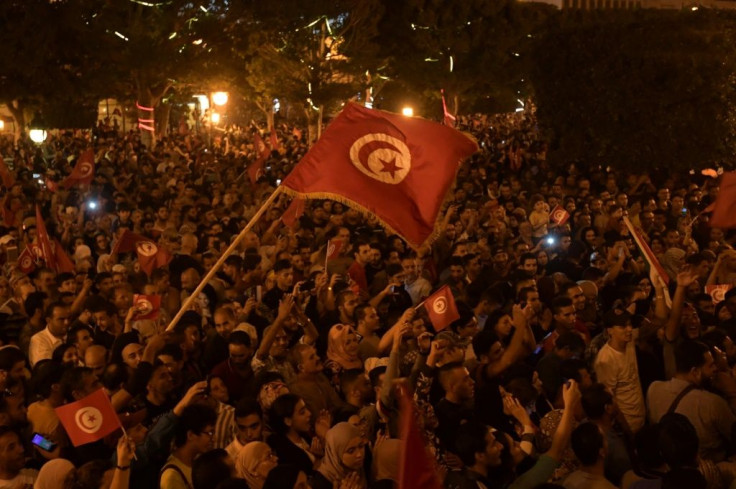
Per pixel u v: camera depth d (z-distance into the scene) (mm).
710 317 10000
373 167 7992
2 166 18297
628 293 10461
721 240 14797
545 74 24984
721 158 22984
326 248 13352
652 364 8930
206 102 45219
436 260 13312
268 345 8062
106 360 8070
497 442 6035
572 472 6086
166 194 19922
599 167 23812
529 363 8922
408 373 7809
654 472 6387
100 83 35594
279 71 39719
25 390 7594
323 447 6801
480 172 24094
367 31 40375
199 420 6066
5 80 32844
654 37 22766
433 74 45000
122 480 5395
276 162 26734
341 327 8219
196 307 10602
